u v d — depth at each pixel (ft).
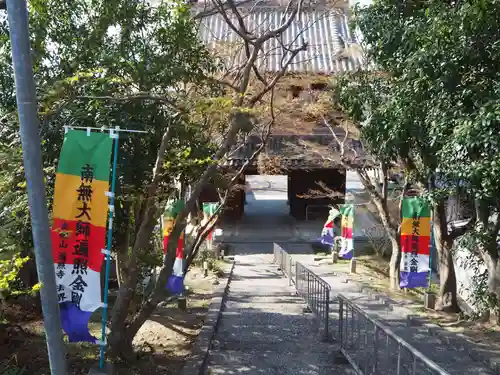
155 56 26.78
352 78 37.47
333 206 81.87
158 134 26.91
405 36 28.96
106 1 26.30
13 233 22.21
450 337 31.94
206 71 33.22
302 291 44.45
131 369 24.79
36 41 24.84
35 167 13.98
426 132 28.50
